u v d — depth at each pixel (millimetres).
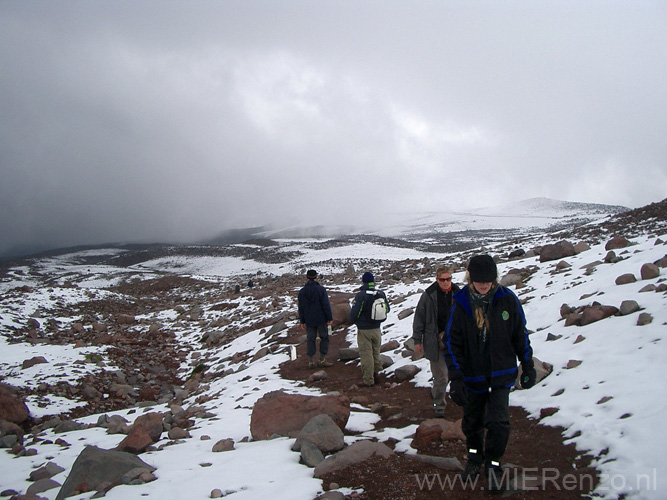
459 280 15312
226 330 19469
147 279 58594
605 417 4652
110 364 14672
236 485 4508
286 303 22266
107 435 7824
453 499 3799
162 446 6504
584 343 6820
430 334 6160
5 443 7660
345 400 6750
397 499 3869
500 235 130375
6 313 20500
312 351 11047
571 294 9703
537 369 6391
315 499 3994
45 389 11672
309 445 5223
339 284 28891
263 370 11883
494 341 3844
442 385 6176
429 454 4934
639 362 5531
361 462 4699
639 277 9047
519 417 5586
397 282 23078
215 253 93938
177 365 16125
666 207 29375
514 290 12133
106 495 4469
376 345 8867
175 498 4266
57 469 5844
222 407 9094
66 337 18969
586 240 25469
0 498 5094
